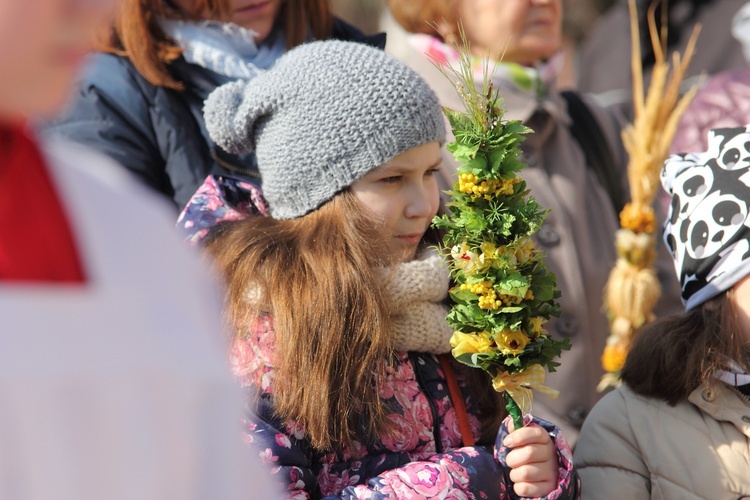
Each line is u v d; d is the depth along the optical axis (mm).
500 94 6016
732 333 4316
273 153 4242
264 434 3729
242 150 4484
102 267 1625
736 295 4352
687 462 4273
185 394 1655
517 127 3924
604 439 4477
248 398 3803
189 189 5121
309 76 4184
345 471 3850
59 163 1688
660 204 6441
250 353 3885
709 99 7273
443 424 4078
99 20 1661
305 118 4148
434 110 4250
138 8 5164
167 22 5316
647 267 5668
